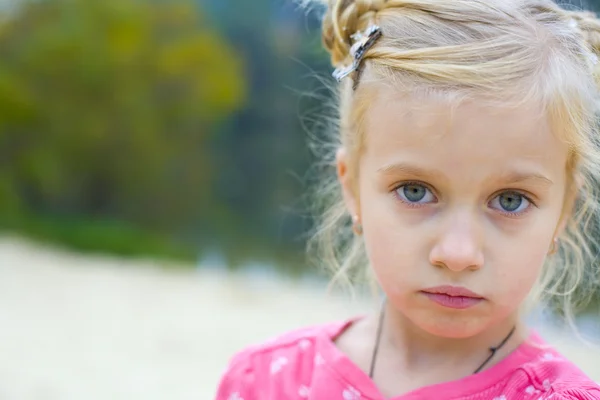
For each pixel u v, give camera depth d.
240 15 28.67
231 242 18.23
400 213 1.29
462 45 1.26
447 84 1.23
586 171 1.40
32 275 9.83
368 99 1.34
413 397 1.36
